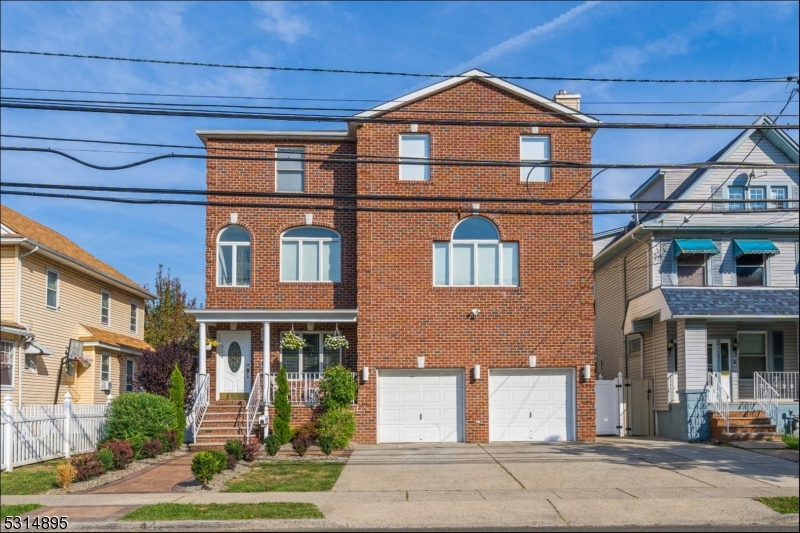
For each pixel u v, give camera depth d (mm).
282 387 23172
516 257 24719
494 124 15062
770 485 16016
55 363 27875
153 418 21359
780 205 27109
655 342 27641
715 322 26844
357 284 24516
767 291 26219
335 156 25453
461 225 24734
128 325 35594
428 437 24328
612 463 19203
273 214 25406
